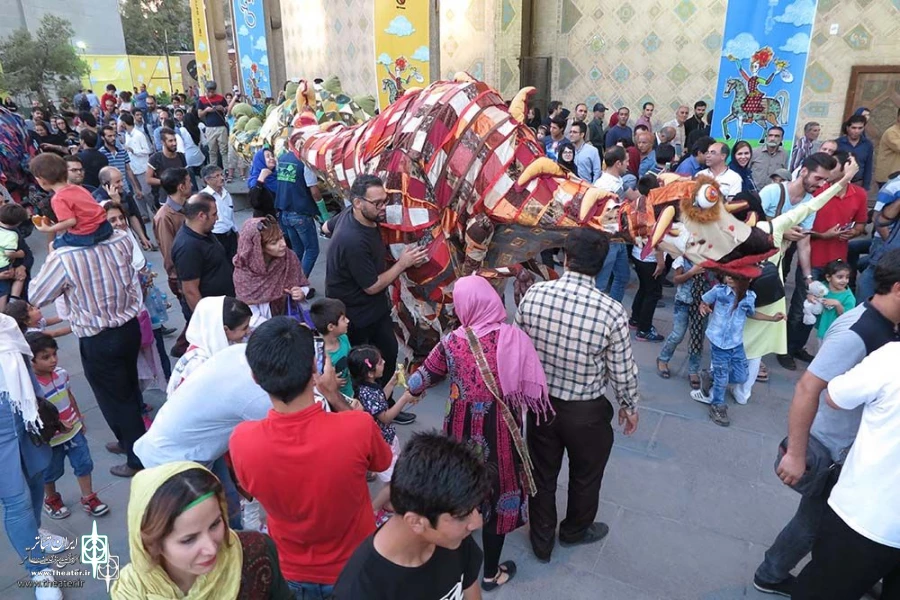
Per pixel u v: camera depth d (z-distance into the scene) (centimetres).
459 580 165
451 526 148
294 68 1114
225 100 1341
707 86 1109
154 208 1013
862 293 541
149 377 438
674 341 504
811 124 857
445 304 441
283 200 688
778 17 909
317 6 1012
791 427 249
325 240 945
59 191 349
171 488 144
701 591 309
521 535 351
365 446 205
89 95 2038
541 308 291
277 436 200
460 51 1260
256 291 397
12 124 1070
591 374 291
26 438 293
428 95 433
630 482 388
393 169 419
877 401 213
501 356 269
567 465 407
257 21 1095
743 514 360
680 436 435
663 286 720
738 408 470
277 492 203
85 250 353
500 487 282
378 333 430
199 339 290
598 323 281
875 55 971
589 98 1221
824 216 513
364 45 936
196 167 1185
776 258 459
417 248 417
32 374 298
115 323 364
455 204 417
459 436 281
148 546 146
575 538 337
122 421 387
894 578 236
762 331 450
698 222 352
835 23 986
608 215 372
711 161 587
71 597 310
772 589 304
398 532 154
